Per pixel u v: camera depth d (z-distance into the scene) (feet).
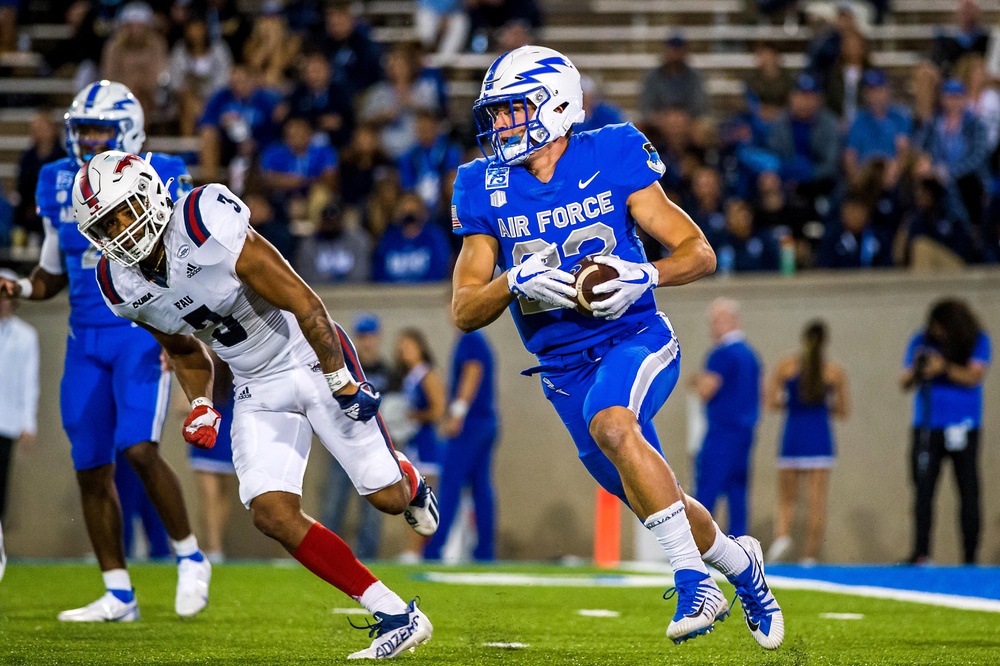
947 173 120.78
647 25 159.12
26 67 150.82
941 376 95.66
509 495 114.11
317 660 40.68
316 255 113.80
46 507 114.01
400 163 122.93
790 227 116.16
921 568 80.38
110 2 144.87
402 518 112.37
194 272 39.93
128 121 52.31
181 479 111.86
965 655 42.01
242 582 71.56
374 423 42.96
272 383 42.34
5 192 141.38
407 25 156.97
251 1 158.61
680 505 36.88
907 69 150.20
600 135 40.47
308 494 111.65
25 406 98.89
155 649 43.45
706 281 113.09
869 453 112.16
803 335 104.37
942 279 110.83
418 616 40.88
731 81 150.20
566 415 41.73
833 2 154.20
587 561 112.98
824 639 46.32
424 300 112.88
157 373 52.65
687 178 116.06
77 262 52.95
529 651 43.04
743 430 97.35
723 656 41.91
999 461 110.11
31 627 49.90
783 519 104.47
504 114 39.93
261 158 125.39
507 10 145.48
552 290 37.52
